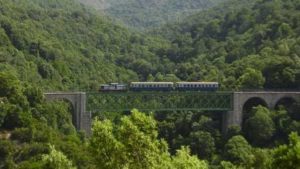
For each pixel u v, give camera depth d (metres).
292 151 41.75
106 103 190.88
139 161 47.69
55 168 51.94
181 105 194.62
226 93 195.75
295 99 194.75
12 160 135.50
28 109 167.88
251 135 183.25
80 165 118.75
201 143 179.25
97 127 47.97
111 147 47.38
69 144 137.62
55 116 178.50
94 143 47.84
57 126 179.38
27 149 136.75
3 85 167.25
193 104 195.00
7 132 153.38
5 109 155.38
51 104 183.00
